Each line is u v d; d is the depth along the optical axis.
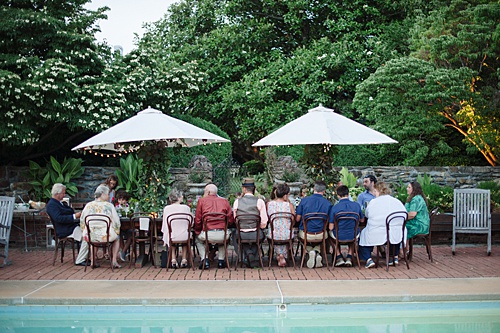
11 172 11.92
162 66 13.39
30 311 5.68
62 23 11.90
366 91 13.38
